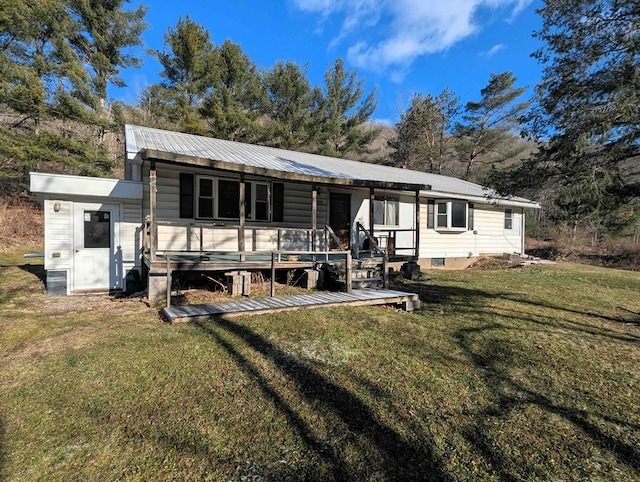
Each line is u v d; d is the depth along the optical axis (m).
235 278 7.23
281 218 10.07
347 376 3.67
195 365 3.80
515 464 2.43
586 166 4.80
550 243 21.31
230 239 9.27
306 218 10.55
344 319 5.64
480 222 15.50
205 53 19.80
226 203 9.18
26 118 15.30
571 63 5.00
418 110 29.30
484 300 7.65
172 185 8.52
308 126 23.72
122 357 3.99
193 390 3.29
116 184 7.88
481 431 2.80
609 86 4.57
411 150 29.17
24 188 17.30
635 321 6.37
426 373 3.82
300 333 4.89
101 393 3.23
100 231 8.03
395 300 6.67
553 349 4.72
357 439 2.64
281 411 2.98
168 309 5.71
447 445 2.61
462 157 29.97
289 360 4.00
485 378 3.77
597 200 4.78
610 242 19.05
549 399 3.36
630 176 5.02
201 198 8.87
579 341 5.09
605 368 4.14
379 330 5.22
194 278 7.91
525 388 3.58
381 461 2.41
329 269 8.37
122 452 2.45
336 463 2.38
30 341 4.68
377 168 15.03
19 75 13.80
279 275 9.17
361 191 11.86
